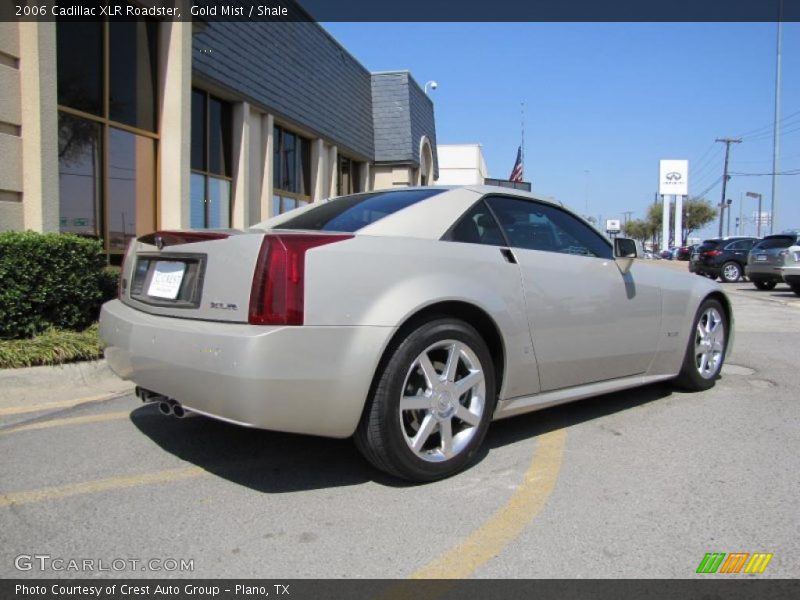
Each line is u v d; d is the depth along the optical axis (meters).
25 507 3.00
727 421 4.46
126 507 3.01
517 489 3.25
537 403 3.84
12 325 5.44
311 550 2.63
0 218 6.54
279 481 3.33
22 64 6.69
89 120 8.20
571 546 2.67
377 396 3.07
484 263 3.53
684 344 5.00
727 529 2.83
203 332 2.89
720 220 63.53
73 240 5.78
